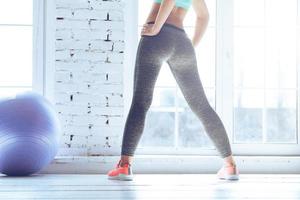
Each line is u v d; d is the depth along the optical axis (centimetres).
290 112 372
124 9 353
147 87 292
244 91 371
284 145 363
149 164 342
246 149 361
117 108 351
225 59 364
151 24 295
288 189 258
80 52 349
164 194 236
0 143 290
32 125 293
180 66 297
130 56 360
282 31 371
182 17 301
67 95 349
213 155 359
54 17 349
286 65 371
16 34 361
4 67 361
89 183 280
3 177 308
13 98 303
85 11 349
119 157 340
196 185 274
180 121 370
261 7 371
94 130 350
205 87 368
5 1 361
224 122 362
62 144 348
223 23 364
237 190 253
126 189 254
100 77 350
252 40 371
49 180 293
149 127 369
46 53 354
